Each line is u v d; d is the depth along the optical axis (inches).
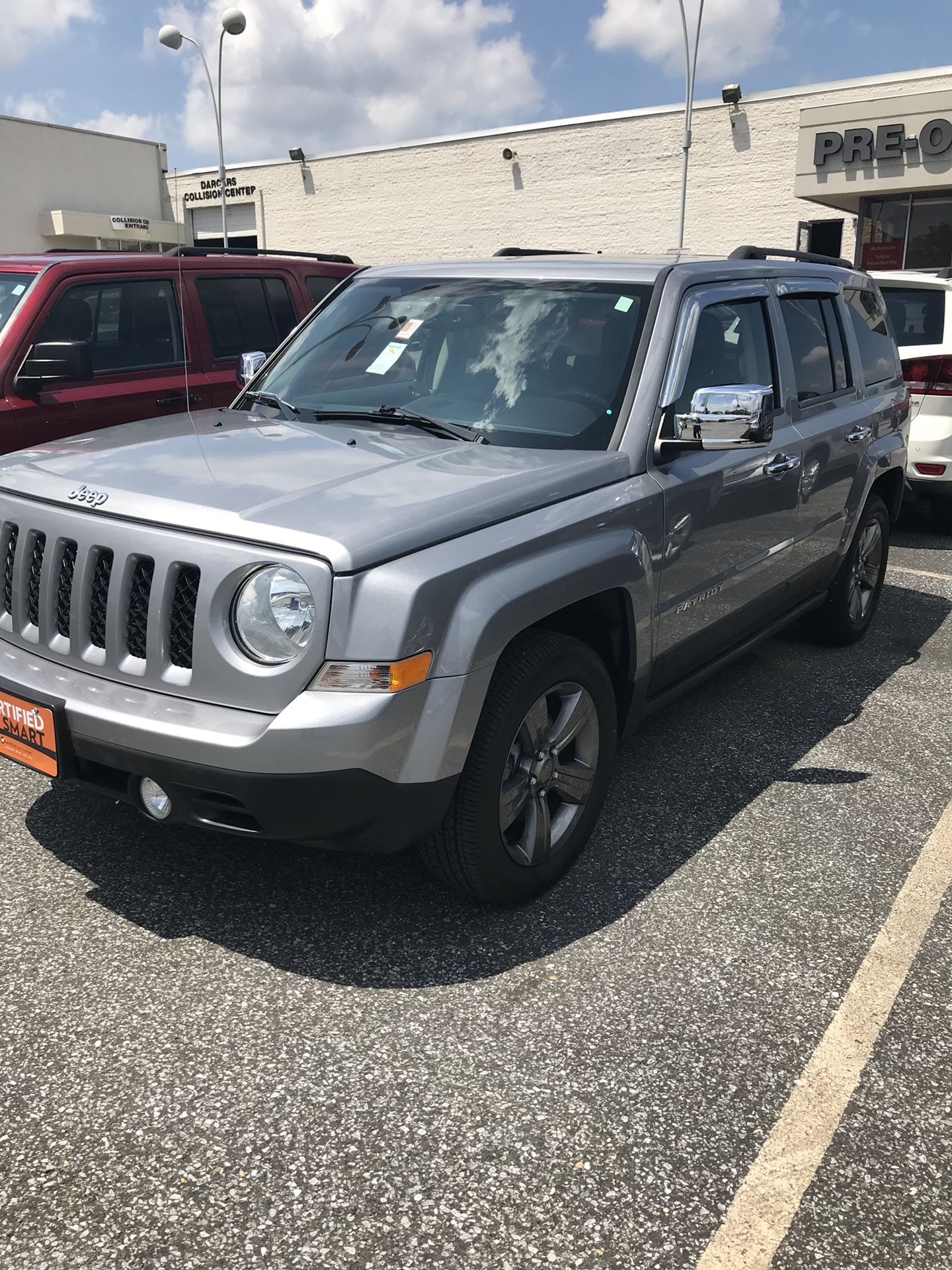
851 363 197.6
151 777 102.1
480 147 1207.6
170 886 122.4
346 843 103.0
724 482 144.4
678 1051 98.3
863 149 812.6
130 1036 97.9
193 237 1464.1
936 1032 102.3
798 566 178.5
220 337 261.4
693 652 148.2
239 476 112.7
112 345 238.8
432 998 104.6
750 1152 86.8
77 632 109.3
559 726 119.5
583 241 1169.4
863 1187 83.7
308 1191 81.5
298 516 100.6
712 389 125.5
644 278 145.3
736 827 141.3
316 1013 101.9
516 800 114.8
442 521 103.7
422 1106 90.4
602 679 123.4
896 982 109.6
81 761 109.0
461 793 107.7
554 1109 90.6
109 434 139.2
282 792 97.0
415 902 121.2
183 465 117.6
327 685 97.0
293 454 122.1
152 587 103.0
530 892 120.1
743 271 163.2
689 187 1087.0
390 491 108.2
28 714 109.0
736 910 122.0
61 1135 86.1
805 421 174.1
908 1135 89.2
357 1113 89.4
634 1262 76.6
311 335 164.4
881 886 128.0
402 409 139.4
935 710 185.0
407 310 155.4
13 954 109.1
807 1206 81.7
